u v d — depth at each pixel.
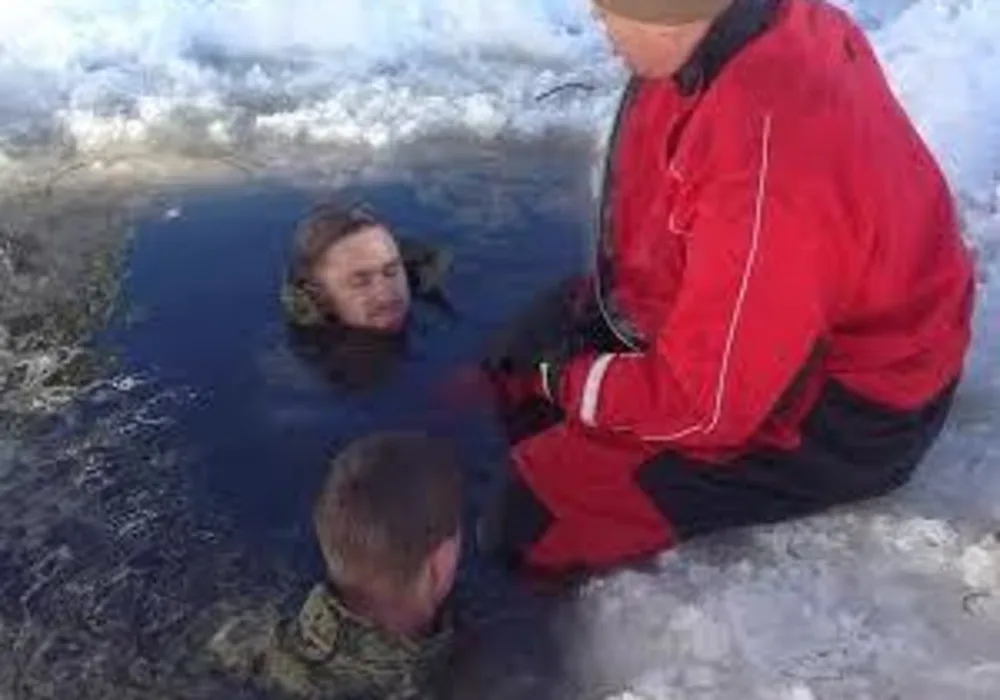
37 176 2.10
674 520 1.46
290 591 1.44
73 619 1.42
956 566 1.45
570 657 1.38
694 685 1.33
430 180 2.09
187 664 1.37
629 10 1.32
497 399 1.66
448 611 1.40
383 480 1.33
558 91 2.28
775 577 1.44
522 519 1.47
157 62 2.37
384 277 1.75
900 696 1.32
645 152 1.44
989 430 1.62
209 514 1.54
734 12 1.32
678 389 1.38
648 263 1.47
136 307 1.83
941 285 1.44
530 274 1.89
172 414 1.67
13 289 1.86
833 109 1.32
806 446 1.44
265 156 2.15
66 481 1.57
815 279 1.32
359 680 1.34
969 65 2.26
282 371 1.73
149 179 2.10
